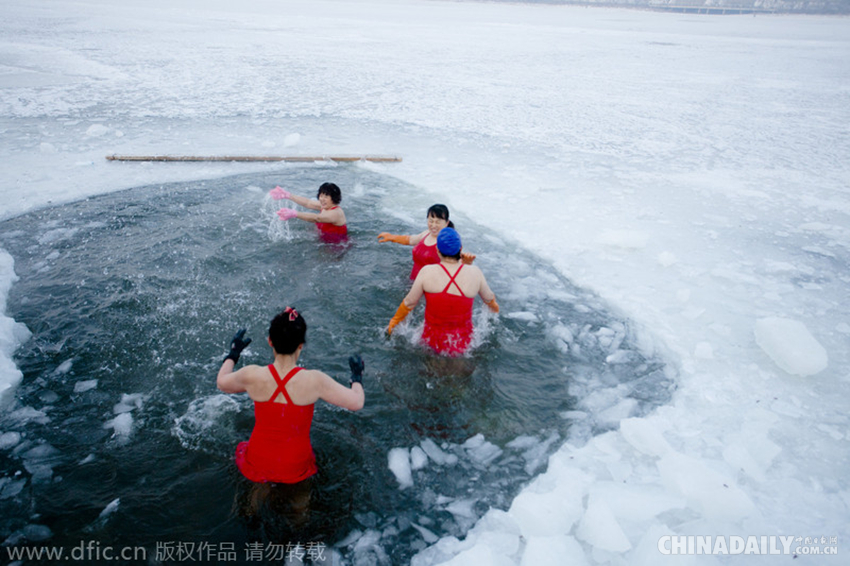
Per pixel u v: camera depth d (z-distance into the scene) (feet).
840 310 16.52
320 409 11.60
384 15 184.85
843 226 23.40
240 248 18.52
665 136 40.19
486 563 8.18
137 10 139.03
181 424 11.01
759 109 51.70
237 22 122.31
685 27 204.44
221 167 27.43
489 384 12.67
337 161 29.58
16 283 15.94
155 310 14.79
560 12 322.75
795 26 252.83
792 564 8.50
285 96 47.96
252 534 8.86
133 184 24.43
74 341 13.41
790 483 10.15
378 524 9.16
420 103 48.24
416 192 25.71
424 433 11.16
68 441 10.53
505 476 10.25
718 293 17.40
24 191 23.08
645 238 20.51
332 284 16.53
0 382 11.76
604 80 66.44
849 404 12.37
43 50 67.36
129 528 8.87
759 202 26.27
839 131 43.19
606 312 16.15
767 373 13.46
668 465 10.09
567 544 8.66
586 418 11.80
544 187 27.35
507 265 18.85
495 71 69.97
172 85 50.21
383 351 13.56
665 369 13.57
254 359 12.97
